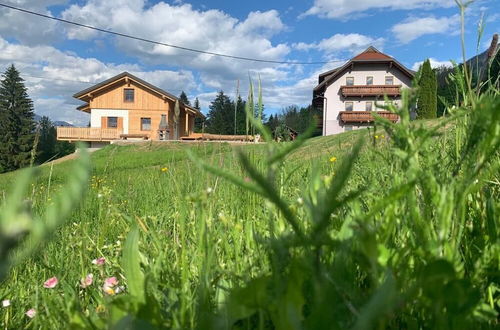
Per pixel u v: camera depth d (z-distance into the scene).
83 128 41.59
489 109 0.82
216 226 1.68
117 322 0.73
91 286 1.69
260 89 1.54
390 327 0.88
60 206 0.25
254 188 0.49
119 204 3.74
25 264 1.92
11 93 58.12
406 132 0.91
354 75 45.94
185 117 45.88
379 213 1.15
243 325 0.96
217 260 1.32
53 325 1.18
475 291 0.68
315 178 0.88
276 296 0.67
